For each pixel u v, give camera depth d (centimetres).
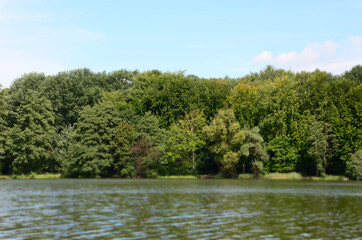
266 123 10562
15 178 10288
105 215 3269
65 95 12012
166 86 11819
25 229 2642
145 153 10419
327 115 10294
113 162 10756
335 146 9894
